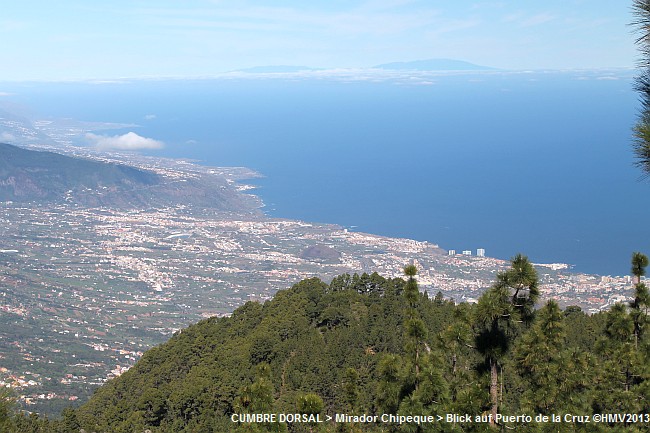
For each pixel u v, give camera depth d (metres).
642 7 12.27
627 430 23.50
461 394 22.19
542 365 23.67
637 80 12.60
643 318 26.28
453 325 23.25
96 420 65.31
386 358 24.62
